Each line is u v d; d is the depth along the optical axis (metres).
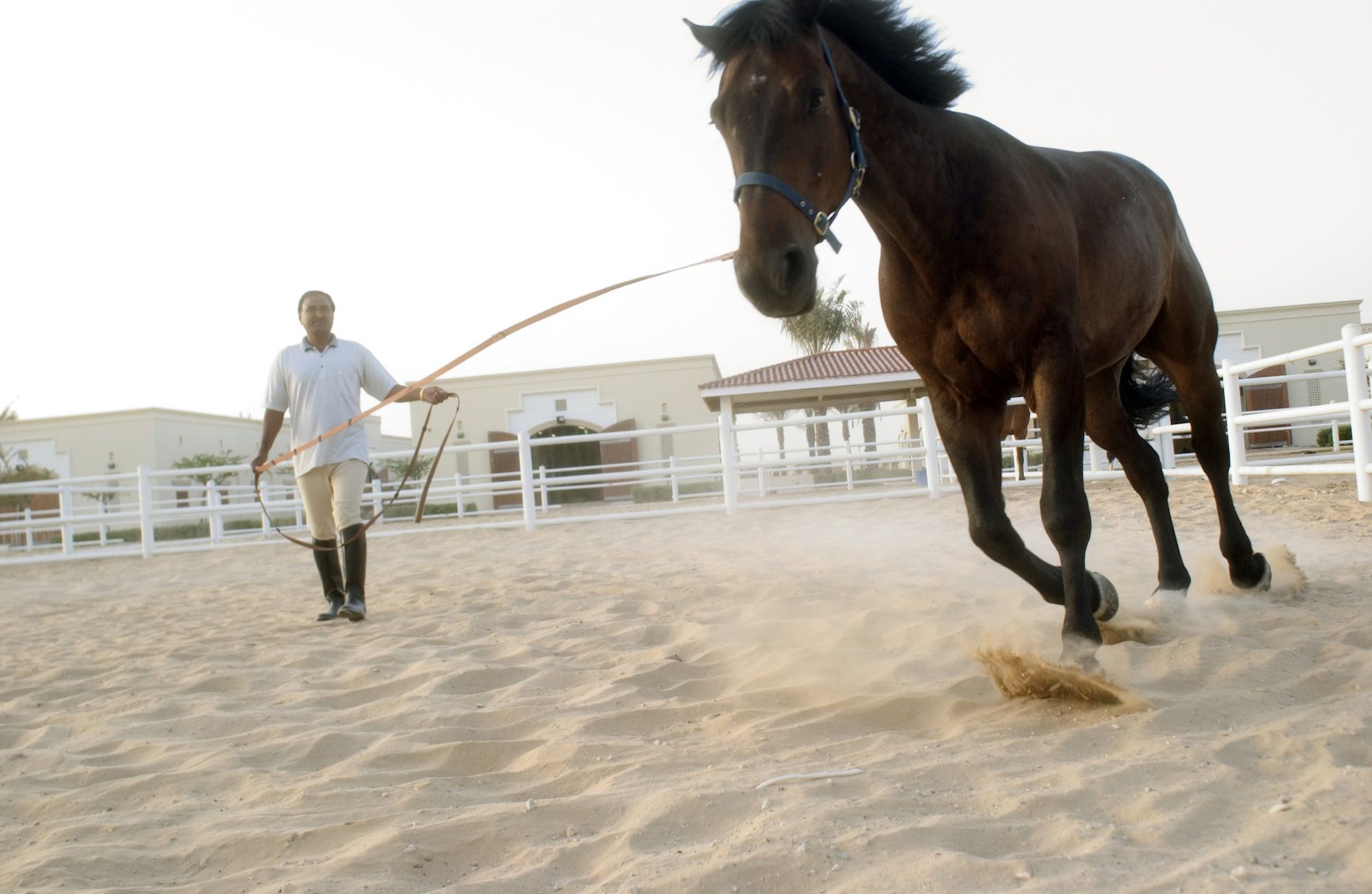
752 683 3.61
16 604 8.95
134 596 8.91
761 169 2.67
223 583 9.42
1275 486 10.26
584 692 3.69
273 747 3.24
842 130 2.86
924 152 3.05
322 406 5.87
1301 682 2.81
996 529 3.28
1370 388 10.96
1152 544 6.73
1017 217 3.06
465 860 2.18
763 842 2.01
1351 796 1.92
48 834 2.55
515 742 3.05
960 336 3.19
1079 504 2.96
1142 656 3.32
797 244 2.65
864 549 8.02
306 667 4.66
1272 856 1.74
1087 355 3.59
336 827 2.40
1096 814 2.04
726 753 2.77
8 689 4.62
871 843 1.96
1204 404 4.45
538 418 33.94
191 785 2.90
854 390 23.02
